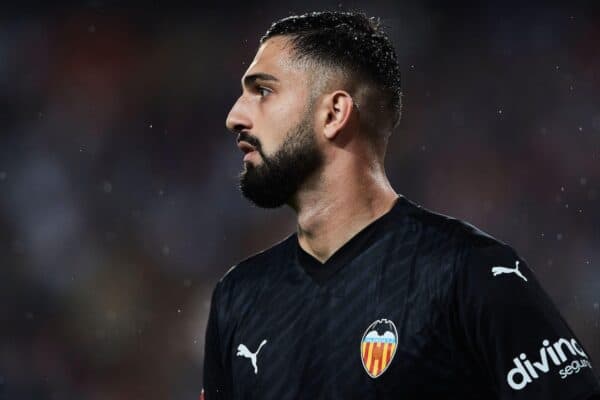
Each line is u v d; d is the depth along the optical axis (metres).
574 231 50.88
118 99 54.47
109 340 47.19
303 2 56.38
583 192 51.75
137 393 45.72
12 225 50.97
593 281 49.03
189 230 51.06
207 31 56.25
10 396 45.19
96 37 55.44
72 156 52.94
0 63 54.25
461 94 54.62
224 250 50.12
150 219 51.72
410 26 55.44
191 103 54.91
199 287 49.50
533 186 52.28
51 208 51.69
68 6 55.59
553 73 54.06
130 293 49.12
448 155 53.56
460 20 55.41
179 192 52.56
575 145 52.66
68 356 46.66
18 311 48.31
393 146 53.69
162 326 47.88
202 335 47.59
